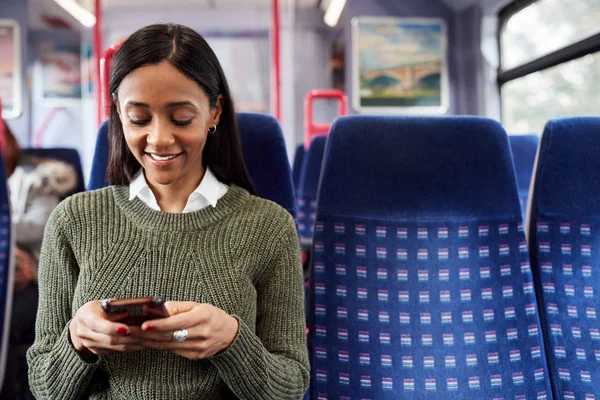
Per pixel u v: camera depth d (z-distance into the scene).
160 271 0.89
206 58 0.87
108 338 0.74
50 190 1.86
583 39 3.16
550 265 1.25
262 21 7.20
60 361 0.84
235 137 1.02
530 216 1.29
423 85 6.45
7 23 6.76
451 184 1.22
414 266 1.20
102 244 0.91
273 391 0.87
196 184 0.97
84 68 7.30
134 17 7.16
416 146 1.22
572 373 1.20
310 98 3.29
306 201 2.40
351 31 6.40
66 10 6.55
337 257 1.21
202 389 0.89
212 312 0.78
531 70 4.03
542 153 1.27
